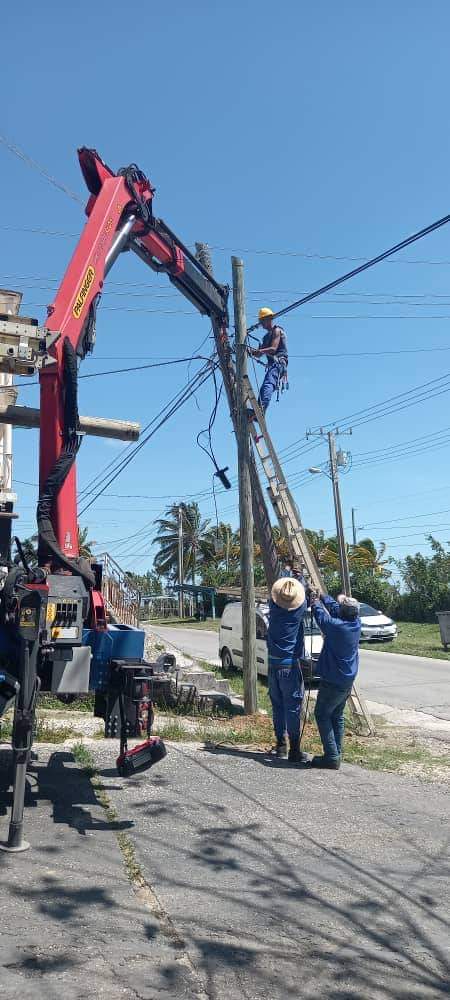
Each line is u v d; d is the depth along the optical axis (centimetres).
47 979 362
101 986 361
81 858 520
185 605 6506
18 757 524
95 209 786
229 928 438
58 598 595
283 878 522
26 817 599
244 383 1180
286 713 880
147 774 761
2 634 594
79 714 1116
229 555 6353
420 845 608
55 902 447
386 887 518
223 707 1212
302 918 460
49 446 666
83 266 746
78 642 598
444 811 707
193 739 965
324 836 617
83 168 822
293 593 868
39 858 512
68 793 674
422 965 412
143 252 950
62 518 660
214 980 377
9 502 665
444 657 2208
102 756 823
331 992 376
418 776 851
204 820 633
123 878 495
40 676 627
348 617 856
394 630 2780
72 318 715
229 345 1198
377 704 1440
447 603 3784
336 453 3616
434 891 515
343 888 512
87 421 775
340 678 845
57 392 671
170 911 452
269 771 819
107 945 401
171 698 1184
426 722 1260
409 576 3988
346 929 450
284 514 1095
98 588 675
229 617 1883
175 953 401
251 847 578
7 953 383
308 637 1449
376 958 416
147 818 624
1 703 588
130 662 664
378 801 730
